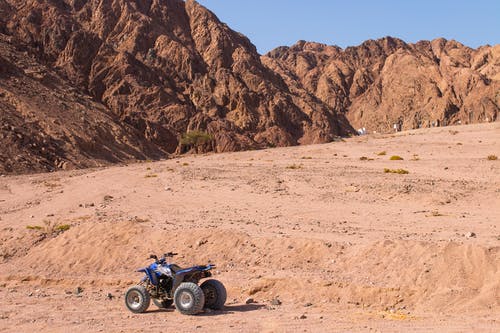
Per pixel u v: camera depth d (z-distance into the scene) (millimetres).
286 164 49750
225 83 141625
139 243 20000
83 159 72688
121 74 120125
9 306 14078
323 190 32250
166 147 107750
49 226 23516
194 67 144000
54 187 41031
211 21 170500
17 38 114438
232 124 126250
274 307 13281
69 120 82625
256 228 21094
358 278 14867
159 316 12266
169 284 12867
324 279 14859
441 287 13641
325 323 11258
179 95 127562
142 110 115438
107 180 42438
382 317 11914
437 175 37938
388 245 16047
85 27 149000
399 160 49812
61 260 19672
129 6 157250
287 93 170875
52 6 126688
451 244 15094
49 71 100938
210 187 35406
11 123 70500
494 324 11016
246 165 50219
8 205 33312
